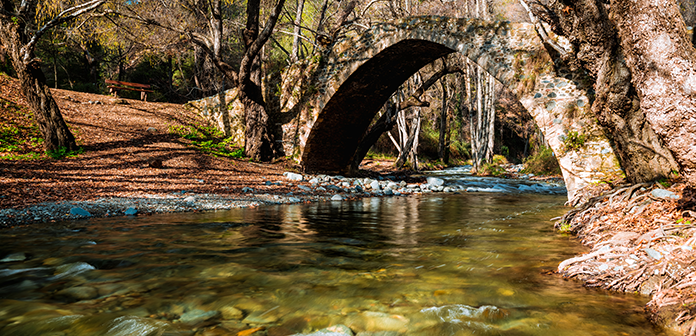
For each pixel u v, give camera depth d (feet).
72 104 51.31
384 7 64.08
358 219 23.58
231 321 8.32
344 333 7.54
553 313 8.70
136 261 13.10
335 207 29.66
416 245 16.17
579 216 19.94
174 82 101.96
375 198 38.01
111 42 53.31
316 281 11.15
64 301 9.41
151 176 34.06
